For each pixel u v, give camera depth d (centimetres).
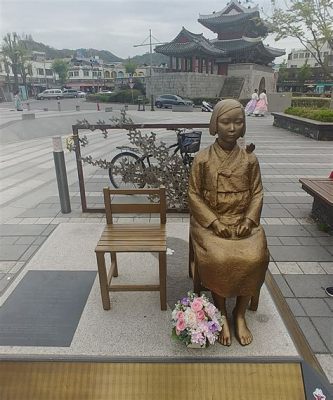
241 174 240
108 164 487
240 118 228
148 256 349
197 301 228
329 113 1191
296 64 5650
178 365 221
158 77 3291
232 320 254
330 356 240
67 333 248
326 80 4212
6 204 532
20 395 214
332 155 906
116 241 262
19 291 299
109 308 272
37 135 1345
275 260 363
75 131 461
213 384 214
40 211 502
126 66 5484
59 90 4588
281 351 229
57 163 466
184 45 3281
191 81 3167
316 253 377
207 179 244
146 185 489
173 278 310
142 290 266
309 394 209
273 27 1330
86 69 6475
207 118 1919
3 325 258
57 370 222
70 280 314
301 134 1293
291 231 433
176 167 471
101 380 217
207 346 229
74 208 513
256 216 238
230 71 3606
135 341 239
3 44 4453
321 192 426
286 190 602
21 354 230
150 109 2728
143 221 458
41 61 6312
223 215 245
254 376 216
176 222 447
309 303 295
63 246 379
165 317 262
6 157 895
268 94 2272
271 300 282
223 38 3834
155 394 211
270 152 945
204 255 227
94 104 3372
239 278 219
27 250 387
